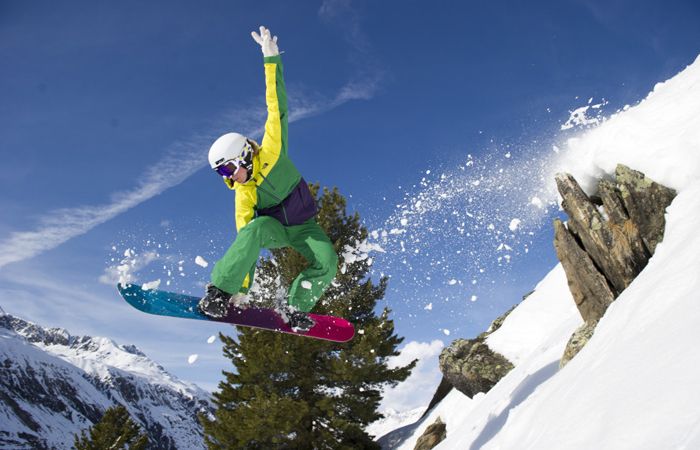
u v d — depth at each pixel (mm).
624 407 2873
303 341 15672
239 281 4309
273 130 4430
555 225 7652
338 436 15914
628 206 6574
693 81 7027
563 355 6613
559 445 3232
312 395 16141
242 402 15945
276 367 15516
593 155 7273
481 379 12406
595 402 3287
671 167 6219
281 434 15242
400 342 17172
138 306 4723
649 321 3725
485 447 5945
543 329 12250
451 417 14109
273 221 4527
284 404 14719
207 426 15828
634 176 6574
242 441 15062
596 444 2812
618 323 4594
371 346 15695
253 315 5004
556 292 12961
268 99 4441
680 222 5551
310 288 4828
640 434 2508
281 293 4992
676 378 2658
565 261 7469
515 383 8273
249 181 4457
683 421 2318
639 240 6391
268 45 4434
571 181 7391
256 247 4379
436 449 9414
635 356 3342
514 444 4586
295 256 14836
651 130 6754
